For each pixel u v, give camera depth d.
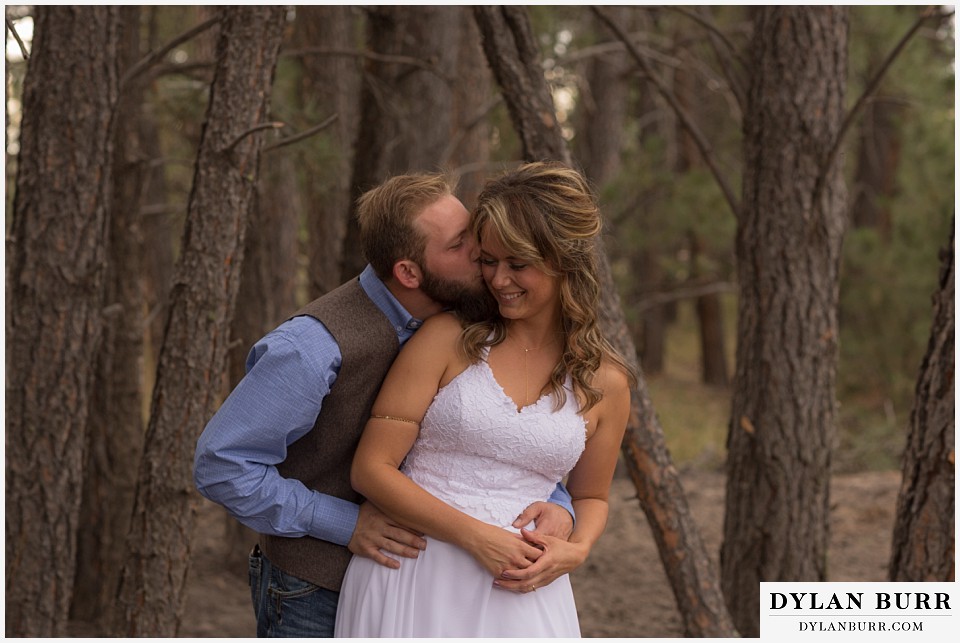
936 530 3.07
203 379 3.10
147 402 9.07
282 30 3.12
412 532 2.20
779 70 4.29
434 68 4.82
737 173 11.20
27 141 3.22
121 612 3.17
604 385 2.26
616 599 5.46
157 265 8.41
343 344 2.12
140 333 4.84
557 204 2.06
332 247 6.33
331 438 2.18
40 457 3.22
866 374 11.05
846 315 11.17
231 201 3.06
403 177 2.21
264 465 2.11
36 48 3.22
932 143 10.44
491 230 2.05
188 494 3.14
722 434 10.95
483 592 2.17
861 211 13.54
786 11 4.27
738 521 4.44
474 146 8.45
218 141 3.04
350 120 6.57
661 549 3.68
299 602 2.25
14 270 3.24
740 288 4.51
